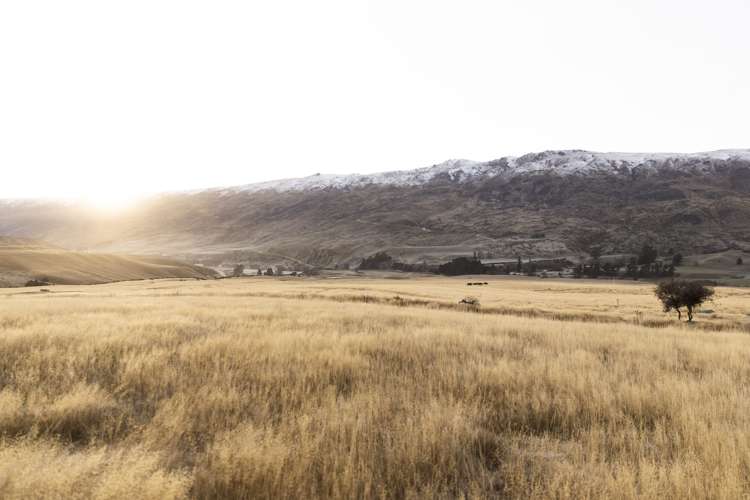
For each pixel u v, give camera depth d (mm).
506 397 7219
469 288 91375
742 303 50281
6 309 19531
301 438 4992
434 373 8820
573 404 6777
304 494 3908
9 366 8680
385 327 16578
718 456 4793
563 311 34625
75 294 48031
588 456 5047
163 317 17266
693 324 27875
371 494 4117
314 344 11500
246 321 16906
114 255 192000
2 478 3783
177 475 3980
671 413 6375
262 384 7668
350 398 6949
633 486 4230
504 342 13359
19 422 5484
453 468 4664
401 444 4934
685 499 4062
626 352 12227
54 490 3693
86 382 7715
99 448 4773
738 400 7082
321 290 57844
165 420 5480
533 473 4578
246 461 4285
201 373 8250
